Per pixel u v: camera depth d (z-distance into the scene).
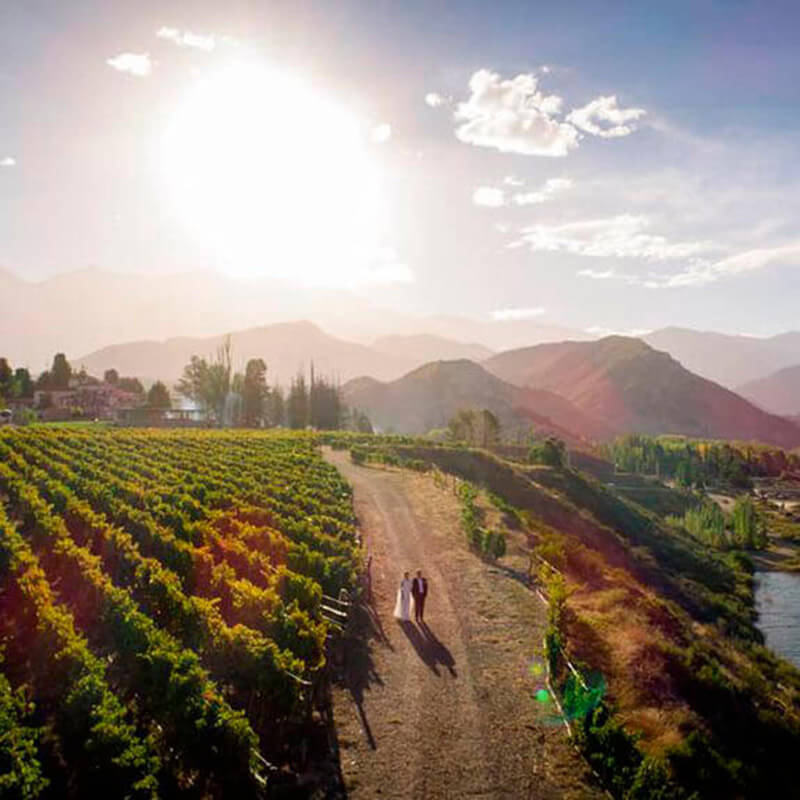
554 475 95.12
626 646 25.89
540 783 16.58
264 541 32.84
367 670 22.41
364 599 29.16
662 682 24.00
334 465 71.44
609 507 91.88
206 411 155.75
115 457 61.94
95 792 14.62
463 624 27.00
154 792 13.98
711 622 57.19
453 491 60.81
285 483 53.06
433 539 41.72
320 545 33.50
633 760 16.31
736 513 107.81
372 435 117.88
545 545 37.78
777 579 83.31
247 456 68.50
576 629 26.75
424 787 16.19
